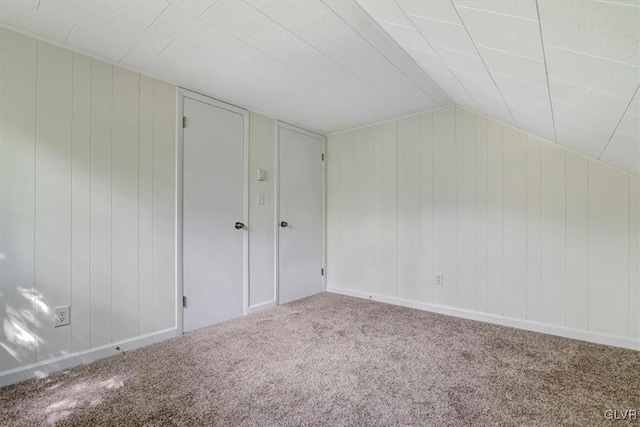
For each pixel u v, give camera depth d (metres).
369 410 1.47
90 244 1.99
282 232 3.32
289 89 2.51
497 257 2.68
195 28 1.68
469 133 2.81
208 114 2.64
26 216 1.76
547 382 1.71
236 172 2.87
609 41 0.82
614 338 2.22
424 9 1.14
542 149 2.48
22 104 1.74
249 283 2.98
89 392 1.62
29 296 1.77
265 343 2.26
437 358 2.01
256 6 1.48
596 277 2.29
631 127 1.37
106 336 2.06
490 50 1.25
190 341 2.30
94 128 2.01
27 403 1.53
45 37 1.79
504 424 1.37
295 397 1.58
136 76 2.21
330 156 3.86
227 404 1.52
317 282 3.76
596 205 2.29
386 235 3.34
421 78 2.29
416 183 3.12
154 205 2.30
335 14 1.54
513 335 2.40
